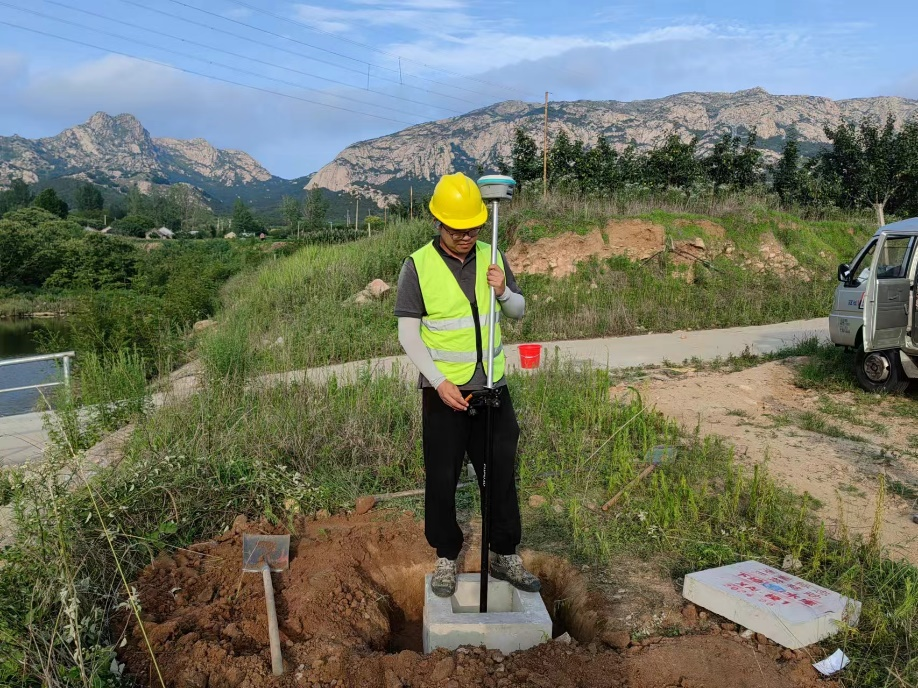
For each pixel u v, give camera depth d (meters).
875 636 2.96
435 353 3.22
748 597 3.13
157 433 5.35
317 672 2.78
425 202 24.89
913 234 7.78
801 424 6.67
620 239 16.39
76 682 2.59
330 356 10.65
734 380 8.55
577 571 3.71
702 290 16.02
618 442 5.45
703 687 2.70
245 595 3.38
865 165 27.36
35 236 47.03
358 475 5.02
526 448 5.50
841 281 8.73
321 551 3.86
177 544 3.93
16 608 2.90
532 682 2.71
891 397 7.91
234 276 28.77
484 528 3.20
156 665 2.67
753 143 26.00
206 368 8.27
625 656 2.88
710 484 4.92
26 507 3.75
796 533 3.93
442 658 2.87
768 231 18.11
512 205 18.02
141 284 24.67
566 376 7.52
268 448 5.23
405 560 3.88
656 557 3.85
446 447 3.26
